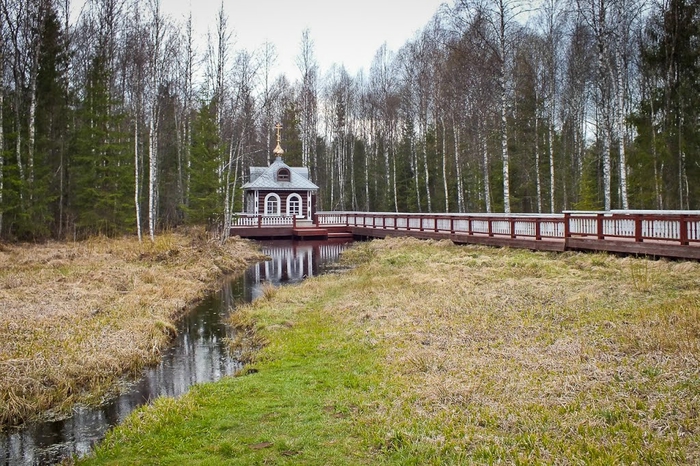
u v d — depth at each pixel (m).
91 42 29.42
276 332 10.57
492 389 6.06
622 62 24.44
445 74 33.44
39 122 24.42
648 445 4.40
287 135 53.34
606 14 21.22
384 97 46.62
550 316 9.24
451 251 20.86
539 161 36.41
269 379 7.55
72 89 28.16
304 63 46.94
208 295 15.89
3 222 22.08
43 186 22.48
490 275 14.21
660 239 14.20
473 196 40.44
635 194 28.80
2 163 20.89
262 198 38.53
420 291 12.58
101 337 9.59
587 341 7.57
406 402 5.98
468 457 4.59
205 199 28.73
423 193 45.78
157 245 21.39
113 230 25.59
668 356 6.43
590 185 33.56
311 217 39.34
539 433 4.86
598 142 38.47
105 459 5.33
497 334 8.45
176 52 30.72
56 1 24.73
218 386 7.41
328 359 8.36
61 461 5.63
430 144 44.75
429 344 8.34
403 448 4.89
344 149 52.34
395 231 29.77
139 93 24.11
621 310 9.11
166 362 9.30
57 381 7.60
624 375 6.04
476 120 33.75
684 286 10.48
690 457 4.14
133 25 26.80
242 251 25.88
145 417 6.36
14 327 9.49
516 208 37.69
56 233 24.41
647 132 25.34
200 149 29.12
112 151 26.11
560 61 35.38
